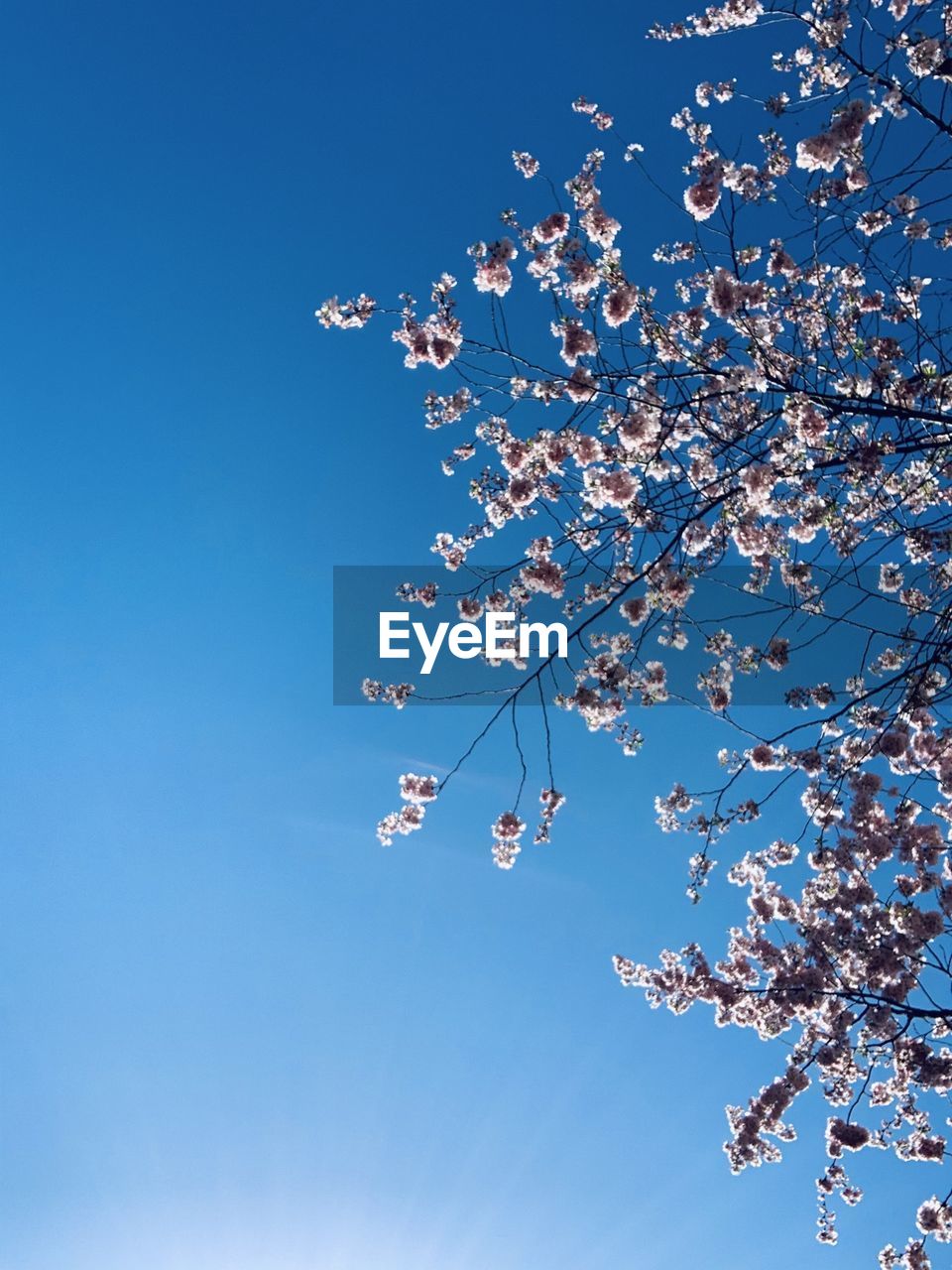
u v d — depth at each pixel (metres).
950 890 7.34
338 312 7.21
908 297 6.83
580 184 6.39
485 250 6.53
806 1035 8.52
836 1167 9.09
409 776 9.06
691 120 7.52
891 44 6.13
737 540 6.43
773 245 7.54
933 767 7.27
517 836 8.40
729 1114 9.02
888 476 6.69
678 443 7.12
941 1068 7.23
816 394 5.82
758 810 7.59
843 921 7.68
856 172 6.52
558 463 6.85
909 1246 8.10
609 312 6.21
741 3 7.27
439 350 6.86
